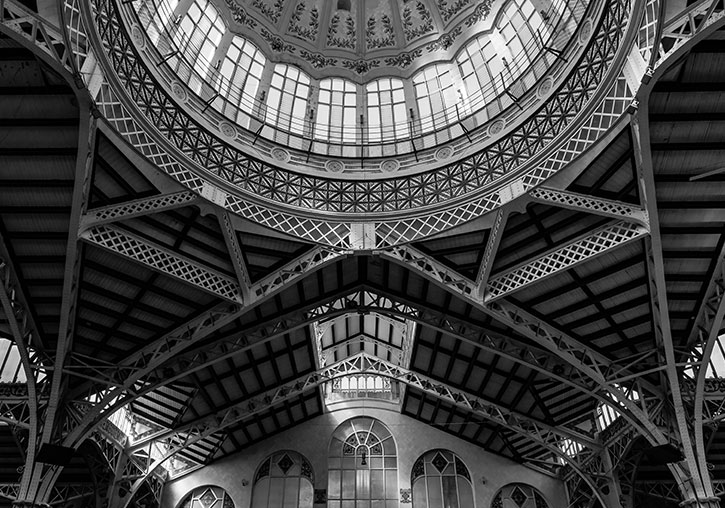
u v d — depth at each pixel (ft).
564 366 76.54
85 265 60.85
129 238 59.41
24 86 46.11
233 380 93.15
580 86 56.75
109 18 50.67
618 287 65.31
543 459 111.75
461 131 76.18
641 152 49.44
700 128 50.75
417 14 88.74
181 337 69.82
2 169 51.80
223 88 74.33
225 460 114.83
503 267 67.87
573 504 106.73
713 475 88.17
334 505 109.70
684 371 71.67
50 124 48.73
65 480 93.30
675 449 66.49
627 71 48.29
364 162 76.02
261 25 83.15
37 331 66.23
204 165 61.77
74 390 69.77
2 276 58.95
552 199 58.29
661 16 42.01
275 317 77.77
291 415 113.91
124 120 52.60
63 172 52.29
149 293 65.87
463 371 95.30
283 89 83.20
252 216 63.10
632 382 72.28
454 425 114.21
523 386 90.94
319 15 88.74
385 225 68.13
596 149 53.72
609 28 51.83
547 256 63.87
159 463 97.45
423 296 76.84
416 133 81.00
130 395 70.44
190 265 64.13
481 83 79.05
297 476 113.29
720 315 62.95
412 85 86.89
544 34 68.95
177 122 60.34
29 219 55.67
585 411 94.32
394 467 113.91
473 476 111.96
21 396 73.26
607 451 90.68
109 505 89.25
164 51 64.69
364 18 90.84
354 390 122.52
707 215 57.00
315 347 96.78
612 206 56.75
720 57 45.91
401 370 102.32
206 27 74.95
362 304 81.15
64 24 41.47
